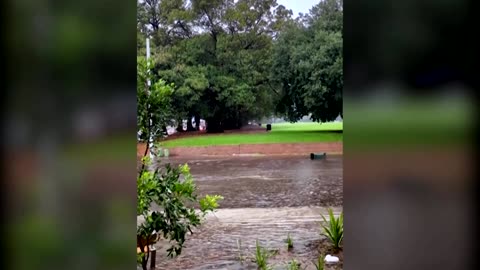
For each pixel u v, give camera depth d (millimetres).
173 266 3156
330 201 5762
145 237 2348
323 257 3217
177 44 18000
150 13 17312
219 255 3393
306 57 17812
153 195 2311
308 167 10195
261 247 3600
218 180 8094
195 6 18000
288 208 5355
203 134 17500
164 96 2449
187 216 2543
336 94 17109
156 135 2441
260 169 9977
